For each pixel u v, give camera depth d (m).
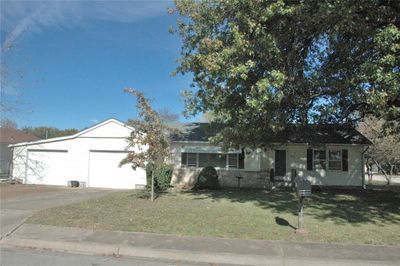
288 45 14.09
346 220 12.19
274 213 13.32
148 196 18.64
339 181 27.41
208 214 12.83
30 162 27.69
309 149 27.56
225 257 8.09
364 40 12.98
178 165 26.91
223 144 18.00
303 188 9.96
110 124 26.67
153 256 8.38
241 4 13.22
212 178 23.98
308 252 8.34
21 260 7.88
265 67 13.69
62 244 8.96
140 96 16.28
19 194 19.83
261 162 27.02
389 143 33.94
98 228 10.38
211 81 15.68
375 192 22.98
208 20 15.97
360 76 12.14
